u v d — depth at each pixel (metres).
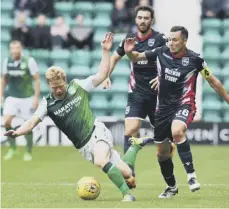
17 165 43.91
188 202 26.36
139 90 33.12
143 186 33.34
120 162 26.91
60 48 64.81
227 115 62.97
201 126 57.25
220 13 66.38
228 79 64.44
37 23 65.31
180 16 62.81
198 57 27.00
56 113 26.31
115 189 31.78
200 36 62.97
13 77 46.88
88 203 25.75
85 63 65.00
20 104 47.38
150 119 33.72
